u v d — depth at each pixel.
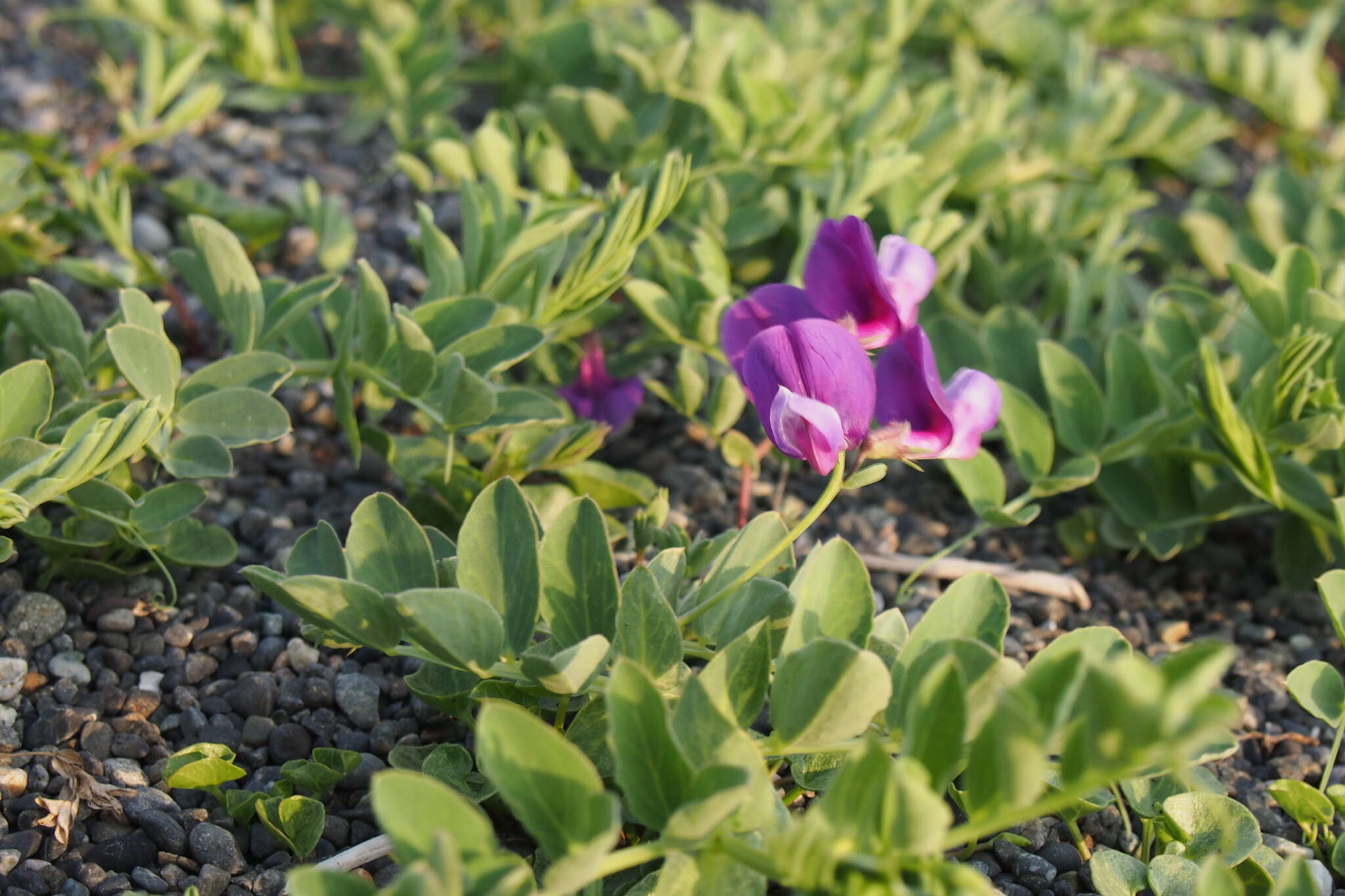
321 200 0.76
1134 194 0.80
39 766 0.61
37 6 0.94
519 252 0.67
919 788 0.53
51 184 0.77
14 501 0.59
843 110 0.79
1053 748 0.55
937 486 0.72
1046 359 0.68
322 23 0.96
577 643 0.59
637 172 0.77
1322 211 0.77
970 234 0.72
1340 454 0.68
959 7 0.93
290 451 0.70
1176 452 0.68
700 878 0.56
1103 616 0.68
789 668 0.57
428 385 0.64
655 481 0.70
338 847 0.61
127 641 0.64
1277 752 0.65
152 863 0.60
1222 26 1.12
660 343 0.70
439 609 0.57
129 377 0.61
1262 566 0.70
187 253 0.68
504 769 0.54
